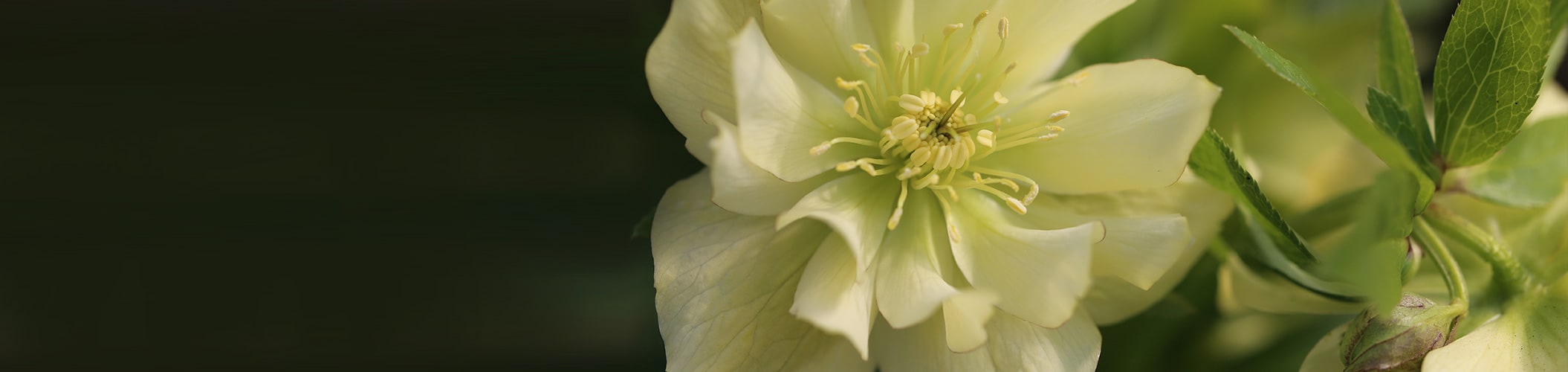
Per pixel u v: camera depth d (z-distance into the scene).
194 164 0.30
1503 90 0.21
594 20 0.28
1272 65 0.20
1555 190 0.22
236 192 0.30
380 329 0.31
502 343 0.30
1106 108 0.22
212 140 0.30
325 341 0.31
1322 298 0.23
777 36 0.21
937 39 0.22
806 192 0.22
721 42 0.21
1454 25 0.21
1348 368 0.21
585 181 0.30
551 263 0.30
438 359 0.31
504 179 0.30
